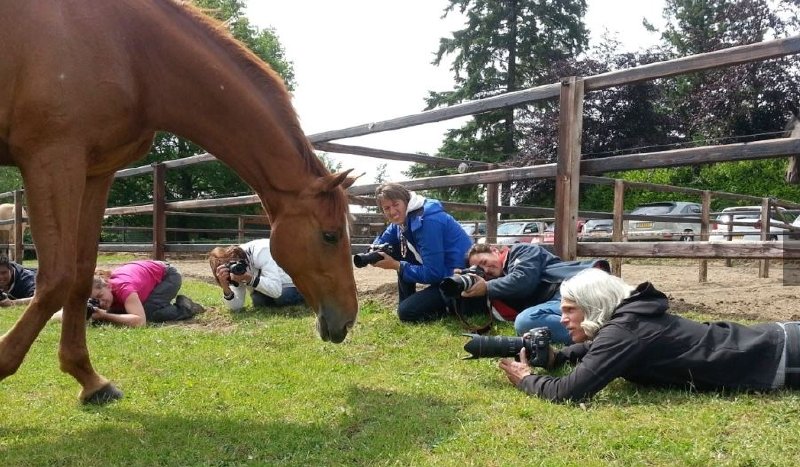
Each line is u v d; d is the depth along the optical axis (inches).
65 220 92.1
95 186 107.4
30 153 92.0
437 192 1071.6
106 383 109.9
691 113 856.3
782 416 91.2
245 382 120.6
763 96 743.7
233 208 1123.3
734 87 741.3
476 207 337.7
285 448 87.0
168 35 102.4
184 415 101.3
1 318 200.8
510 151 1055.6
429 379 121.1
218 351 148.0
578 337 116.0
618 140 937.5
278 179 107.3
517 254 162.9
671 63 155.4
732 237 486.6
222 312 214.2
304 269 109.1
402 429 92.6
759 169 727.1
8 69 91.3
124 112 98.8
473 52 1108.5
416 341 156.3
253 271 211.3
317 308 111.1
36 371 127.7
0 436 91.6
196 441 89.5
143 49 101.2
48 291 90.4
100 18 96.6
